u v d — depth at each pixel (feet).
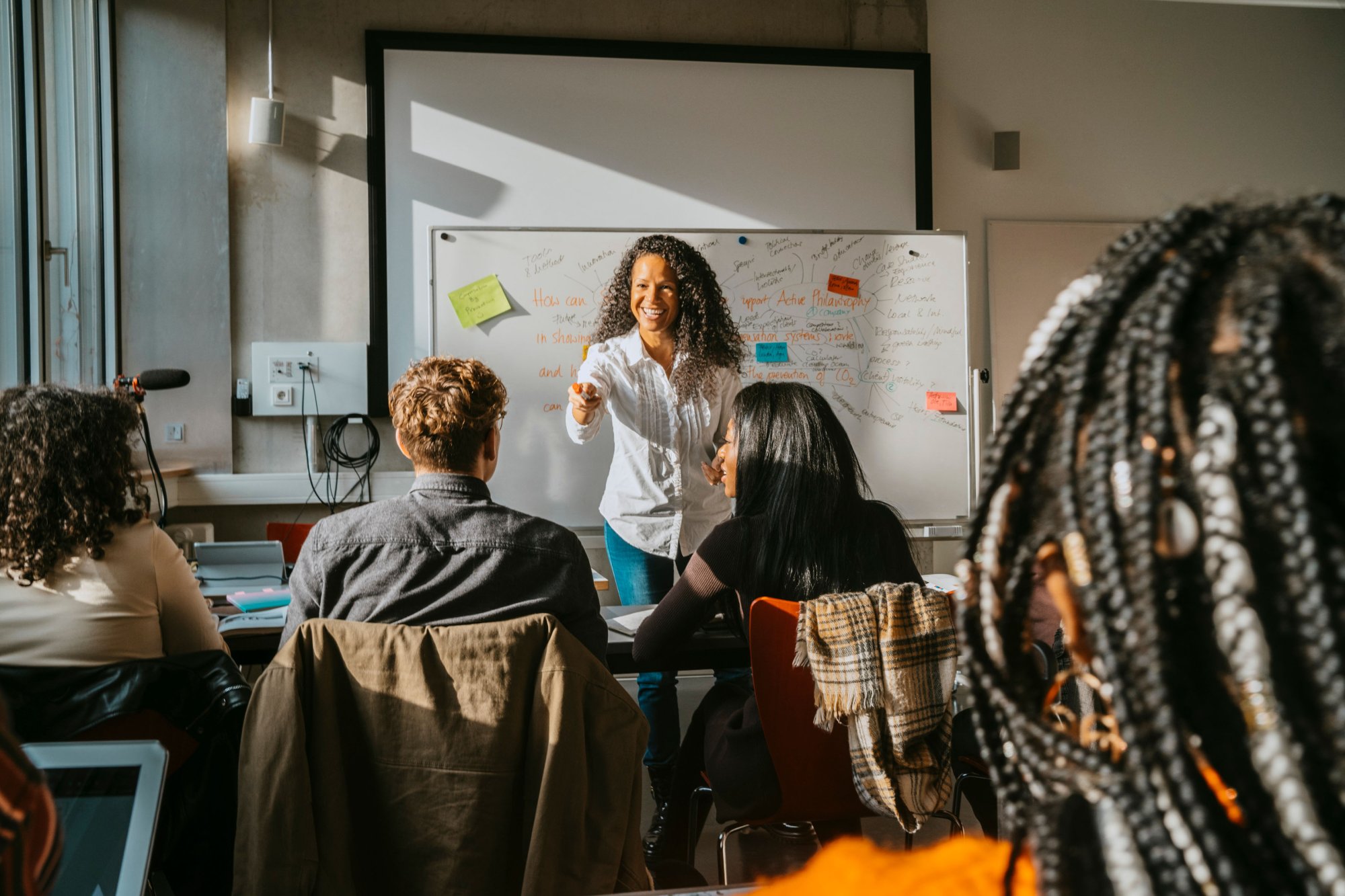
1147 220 1.33
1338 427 1.03
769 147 13.47
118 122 12.29
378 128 12.76
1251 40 14.83
